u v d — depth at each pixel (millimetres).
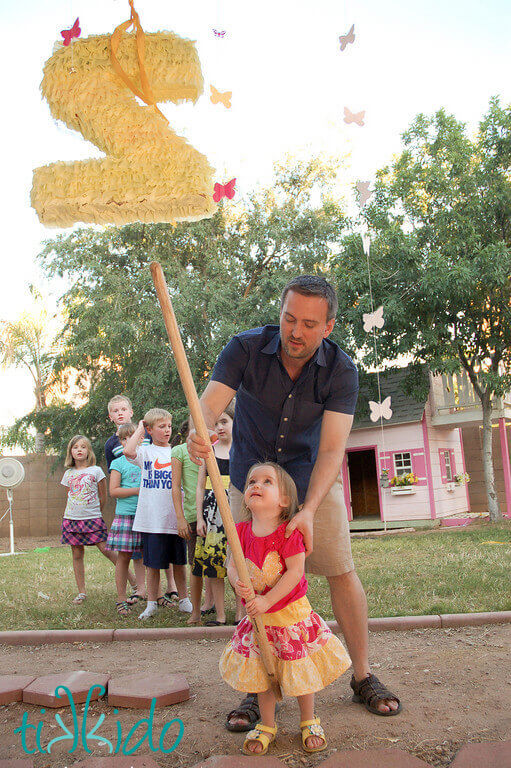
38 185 1768
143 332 14336
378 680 2484
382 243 11961
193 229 15133
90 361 15766
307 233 15695
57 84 1770
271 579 2223
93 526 5051
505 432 14148
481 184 12086
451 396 14195
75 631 3766
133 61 1811
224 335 13914
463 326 12109
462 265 11359
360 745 2098
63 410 16828
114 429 16156
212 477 1981
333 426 2354
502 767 1853
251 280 16078
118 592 4566
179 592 4570
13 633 3754
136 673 3023
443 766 1920
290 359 2303
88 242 15625
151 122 1788
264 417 2428
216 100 2531
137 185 1771
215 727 2328
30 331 21297
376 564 6172
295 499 2328
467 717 2260
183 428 4562
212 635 3717
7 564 8133
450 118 12336
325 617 3912
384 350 12156
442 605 3939
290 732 2266
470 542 8125
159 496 4418
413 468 13922
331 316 2145
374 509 17250
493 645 3160
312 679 2166
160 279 1814
